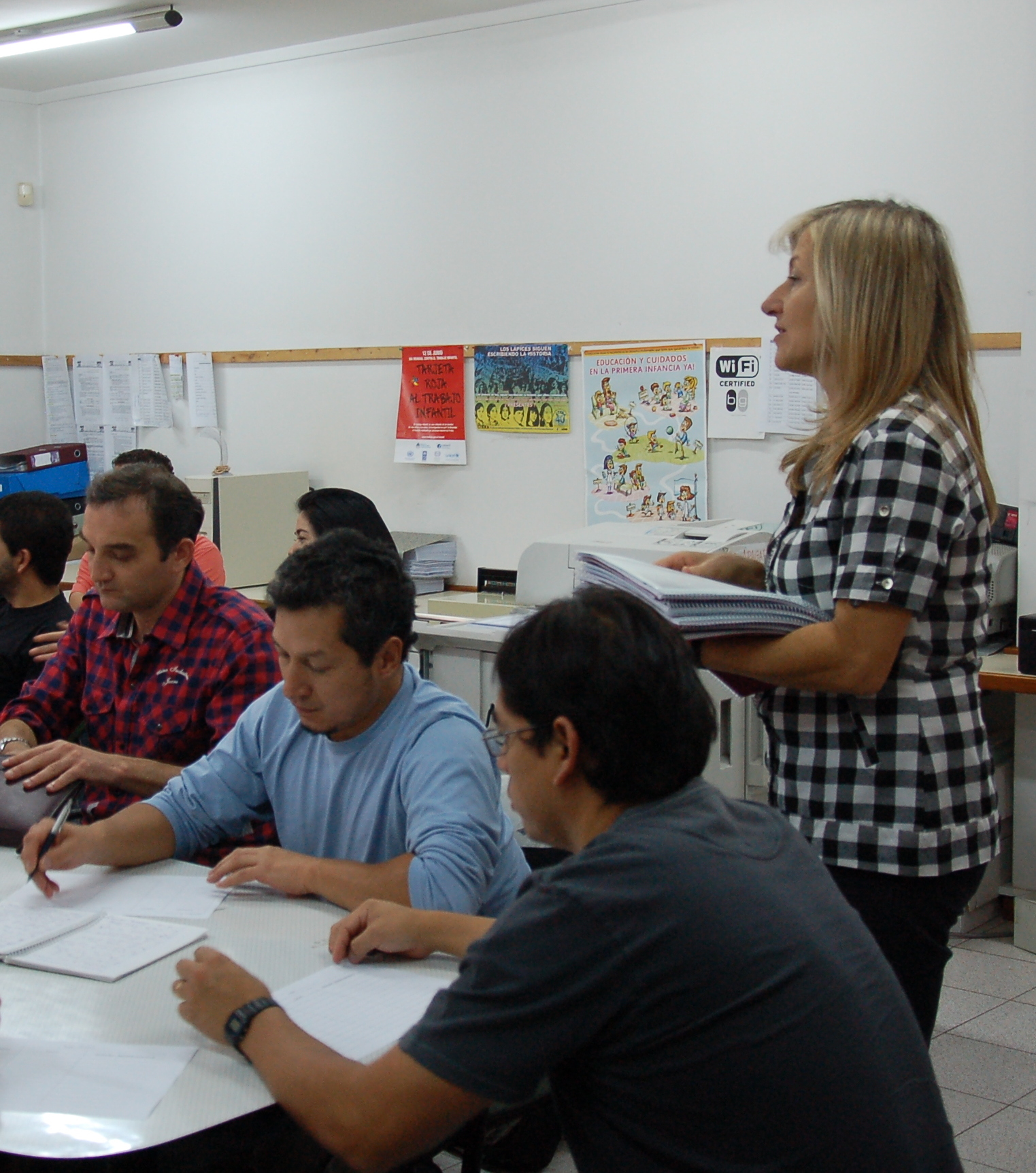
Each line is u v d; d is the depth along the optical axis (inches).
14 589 108.6
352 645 59.5
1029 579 124.5
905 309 57.1
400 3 165.9
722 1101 36.0
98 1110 41.8
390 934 53.2
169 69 201.6
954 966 121.0
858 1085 36.2
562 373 167.2
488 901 62.4
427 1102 37.9
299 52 187.2
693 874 37.1
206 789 68.9
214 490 173.9
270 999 45.4
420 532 184.2
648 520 161.9
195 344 206.2
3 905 61.1
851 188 143.6
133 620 85.0
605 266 163.3
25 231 221.9
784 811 60.8
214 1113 41.6
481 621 136.7
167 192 206.1
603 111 161.0
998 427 135.7
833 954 37.7
